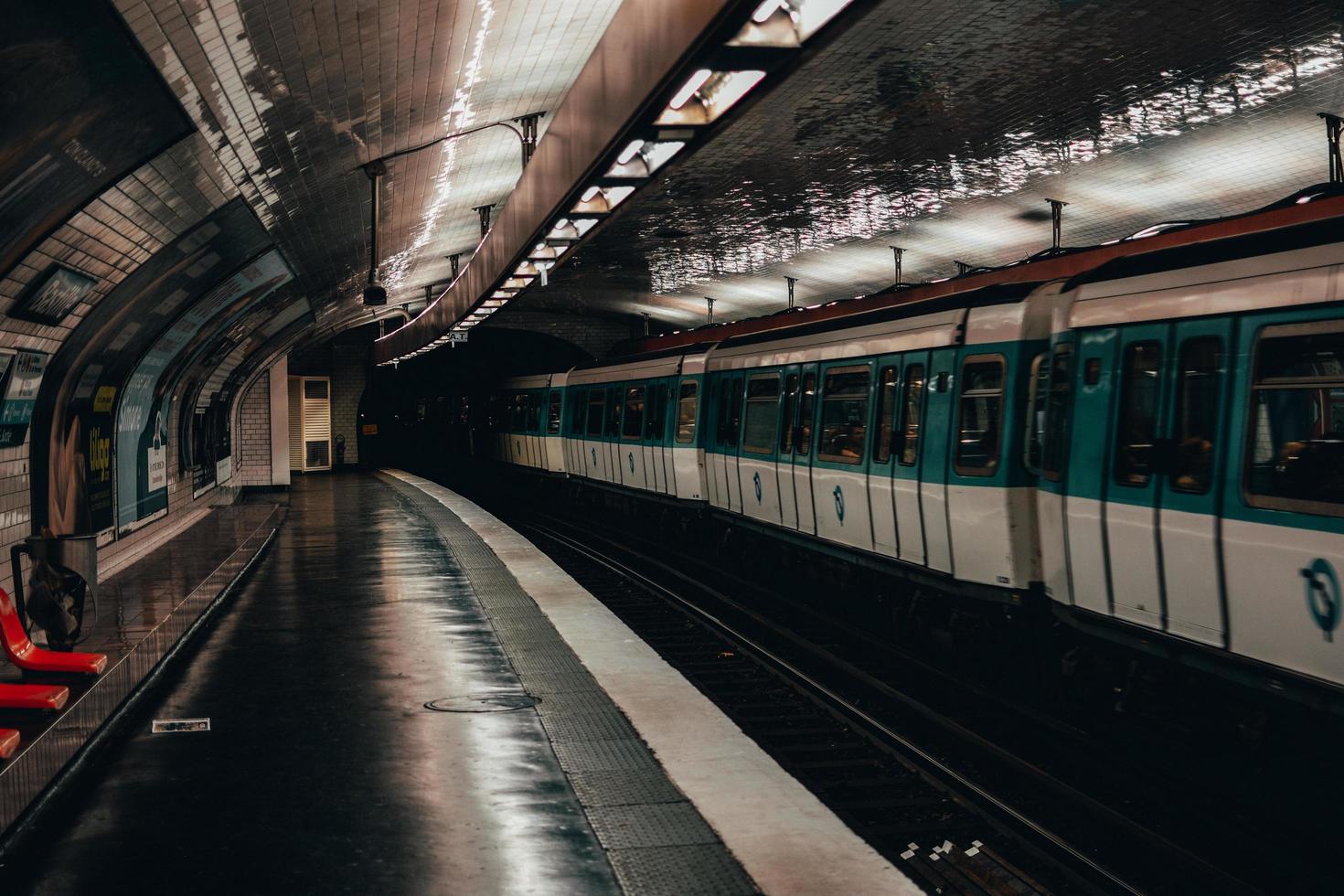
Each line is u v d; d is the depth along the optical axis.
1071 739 7.35
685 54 4.59
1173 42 11.26
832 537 11.80
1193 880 5.19
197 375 16.22
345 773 5.67
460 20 7.11
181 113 5.95
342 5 5.82
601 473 22.77
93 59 4.60
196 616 9.84
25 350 7.02
